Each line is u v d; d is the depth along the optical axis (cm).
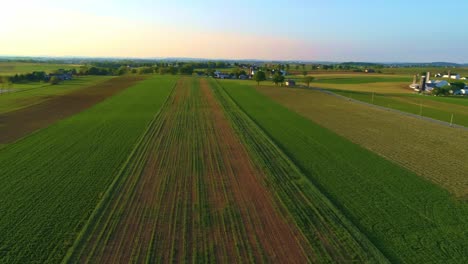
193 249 1455
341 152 2948
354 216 1775
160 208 1845
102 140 3253
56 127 3825
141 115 4628
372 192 2086
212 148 3022
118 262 1360
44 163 2555
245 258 1392
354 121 4419
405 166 2583
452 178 2333
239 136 3466
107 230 1602
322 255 1420
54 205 1852
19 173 2338
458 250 1469
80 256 1393
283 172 2428
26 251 1420
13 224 1641
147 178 2281
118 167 2489
